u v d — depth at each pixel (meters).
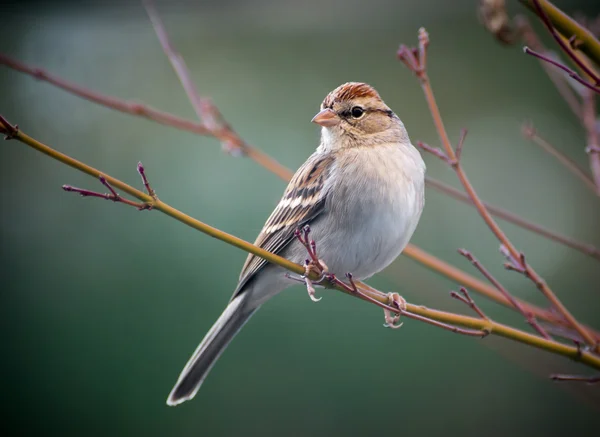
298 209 7.52
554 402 10.30
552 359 7.87
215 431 10.32
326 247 7.36
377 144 7.48
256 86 12.45
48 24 12.85
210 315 10.60
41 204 11.63
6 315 10.93
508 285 11.16
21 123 12.34
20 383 10.60
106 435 10.36
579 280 11.24
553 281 11.22
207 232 5.56
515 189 11.82
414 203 7.25
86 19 12.84
